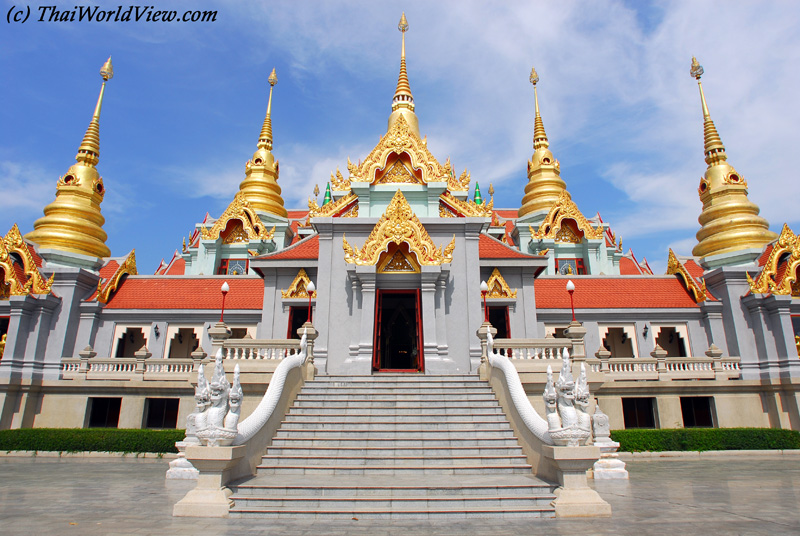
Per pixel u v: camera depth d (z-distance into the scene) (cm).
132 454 1931
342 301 2077
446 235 2192
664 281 2934
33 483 1303
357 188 2322
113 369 2300
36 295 2481
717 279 2691
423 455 1261
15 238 2553
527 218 4397
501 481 1068
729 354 2589
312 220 2166
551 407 1031
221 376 1011
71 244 2862
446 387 1639
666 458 1952
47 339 2509
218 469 961
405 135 2389
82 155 3112
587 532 809
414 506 953
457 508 943
